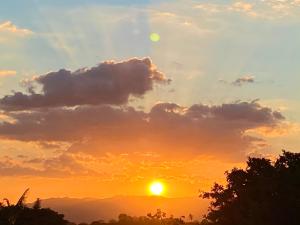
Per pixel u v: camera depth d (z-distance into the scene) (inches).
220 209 2997.0
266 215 2564.0
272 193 2699.3
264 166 2979.8
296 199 2541.8
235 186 3006.9
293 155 2893.7
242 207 2881.4
